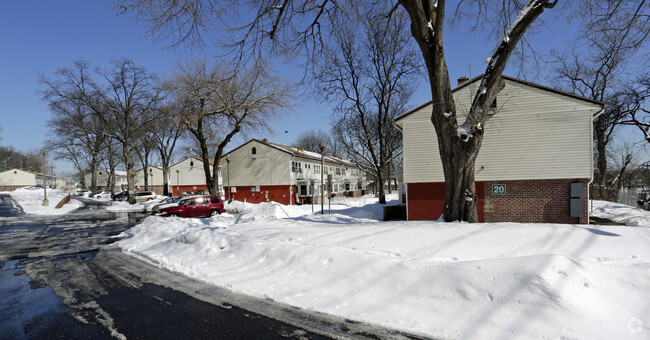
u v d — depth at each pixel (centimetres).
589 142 1372
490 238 734
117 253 984
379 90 2814
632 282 446
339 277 578
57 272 763
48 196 4962
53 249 1080
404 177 1563
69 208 3253
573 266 455
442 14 919
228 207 3131
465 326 404
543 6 818
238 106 2739
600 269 463
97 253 992
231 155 3972
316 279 594
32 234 1486
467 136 925
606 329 371
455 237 752
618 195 2639
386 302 489
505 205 1451
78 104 3425
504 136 1454
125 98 3606
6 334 432
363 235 819
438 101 953
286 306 507
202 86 2639
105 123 3553
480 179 1473
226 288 600
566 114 1397
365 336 406
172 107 2716
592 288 430
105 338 415
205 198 2203
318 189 4362
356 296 518
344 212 2081
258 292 563
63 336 423
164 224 1338
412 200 1554
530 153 1427
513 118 1446
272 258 702
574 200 1360
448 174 973
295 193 3847
